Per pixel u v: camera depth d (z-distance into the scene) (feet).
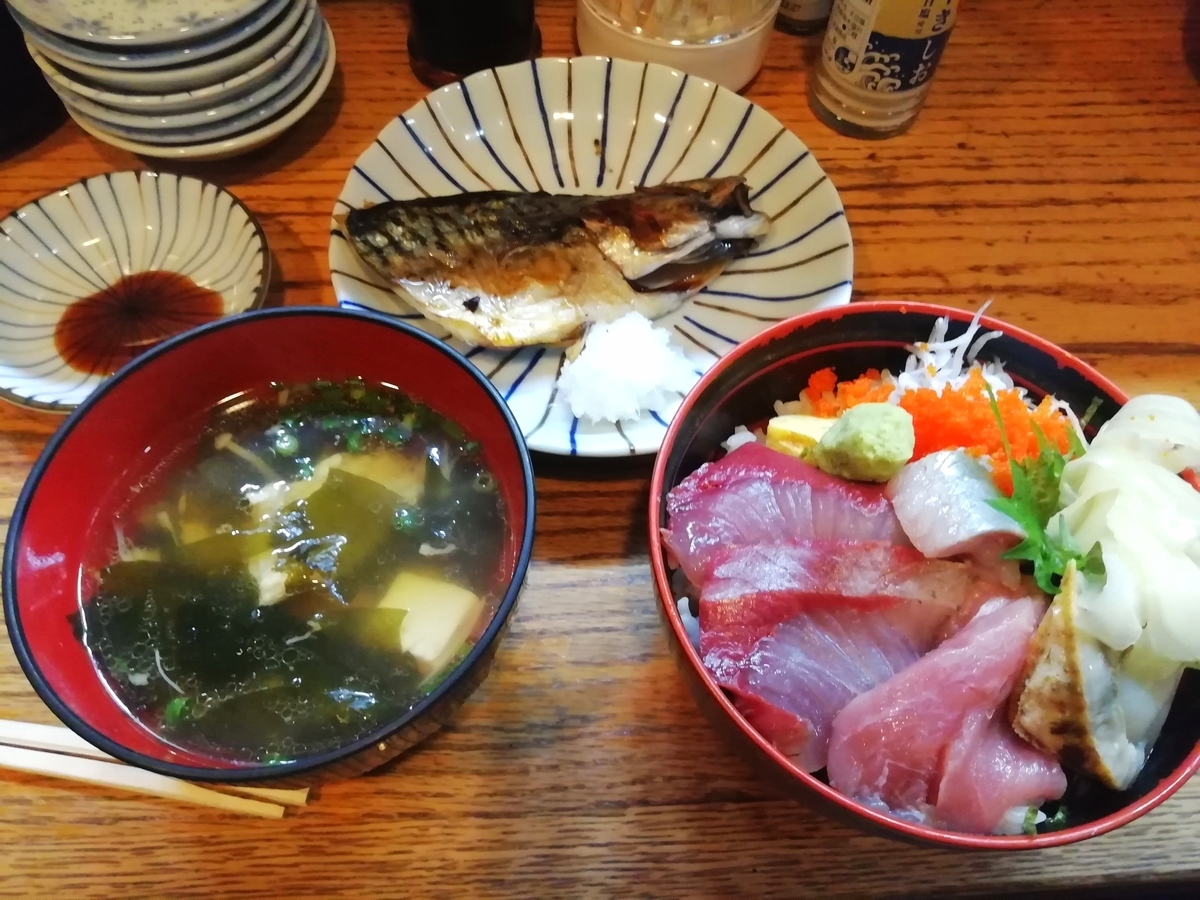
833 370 0.92
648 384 1.00
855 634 0.76
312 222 1.17
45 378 1.02
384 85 1.29
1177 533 0.72
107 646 0.79
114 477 0.84
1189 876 0.81
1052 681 0.69
